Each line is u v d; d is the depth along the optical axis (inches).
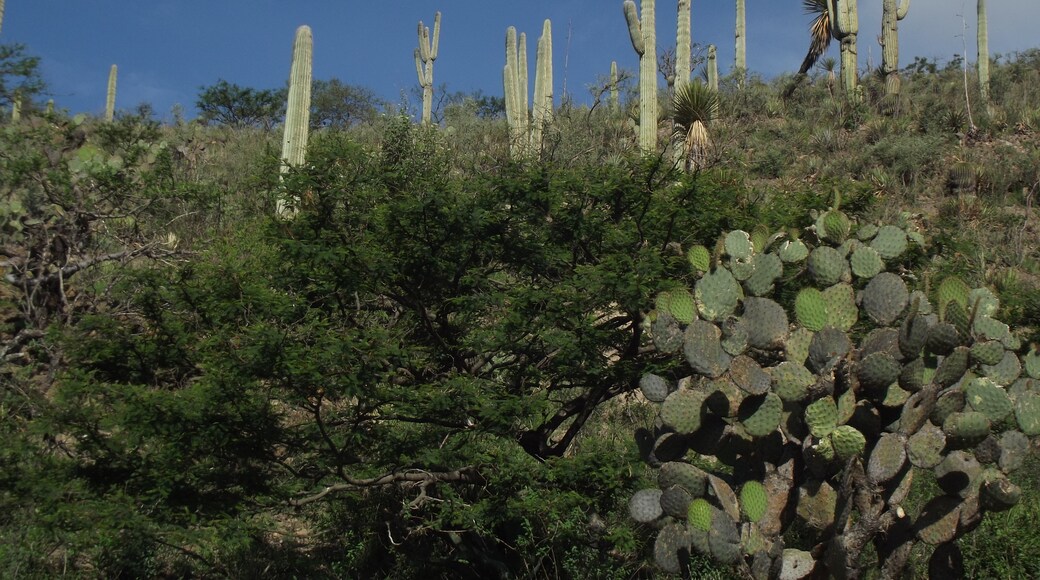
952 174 649.0
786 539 230.7
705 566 187.9
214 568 239.5
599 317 248.8
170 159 383.2
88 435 214.1
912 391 175.3
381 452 229.3
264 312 223.3
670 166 282.7
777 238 202.1
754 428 173.9
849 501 172.1
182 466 212.7
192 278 231.0
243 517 212.8
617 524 230.8
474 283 251.4
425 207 243.3
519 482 226.8
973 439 175.3
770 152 676.1
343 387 207.3
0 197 349.7
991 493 175.0
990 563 225.9
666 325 183.6
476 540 245.0
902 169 668.7
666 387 191.0
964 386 183.6
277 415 219.0
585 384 253.1
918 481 252.5
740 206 297.0
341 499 241.3
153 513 205.2
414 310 257.3
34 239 339.3
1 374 276.8
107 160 373.7
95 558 228.4
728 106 799.1
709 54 874.8
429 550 254.5
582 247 266.7
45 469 213.6
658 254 254.5
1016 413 180.9
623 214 270.7
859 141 734.5
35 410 262.1
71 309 312.8
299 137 475.5
